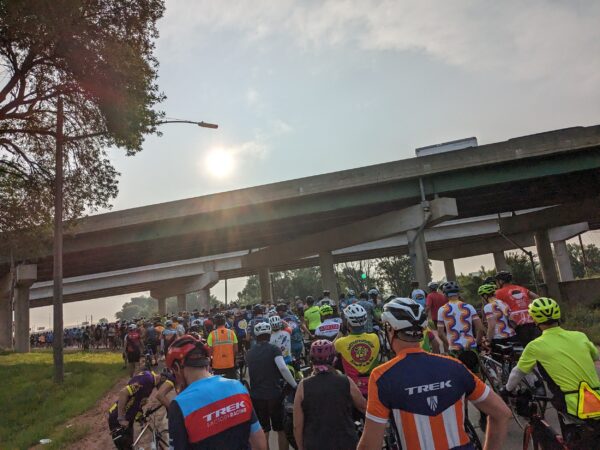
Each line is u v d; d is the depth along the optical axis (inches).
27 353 1206.9
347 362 188.2
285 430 205.0
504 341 255.8
